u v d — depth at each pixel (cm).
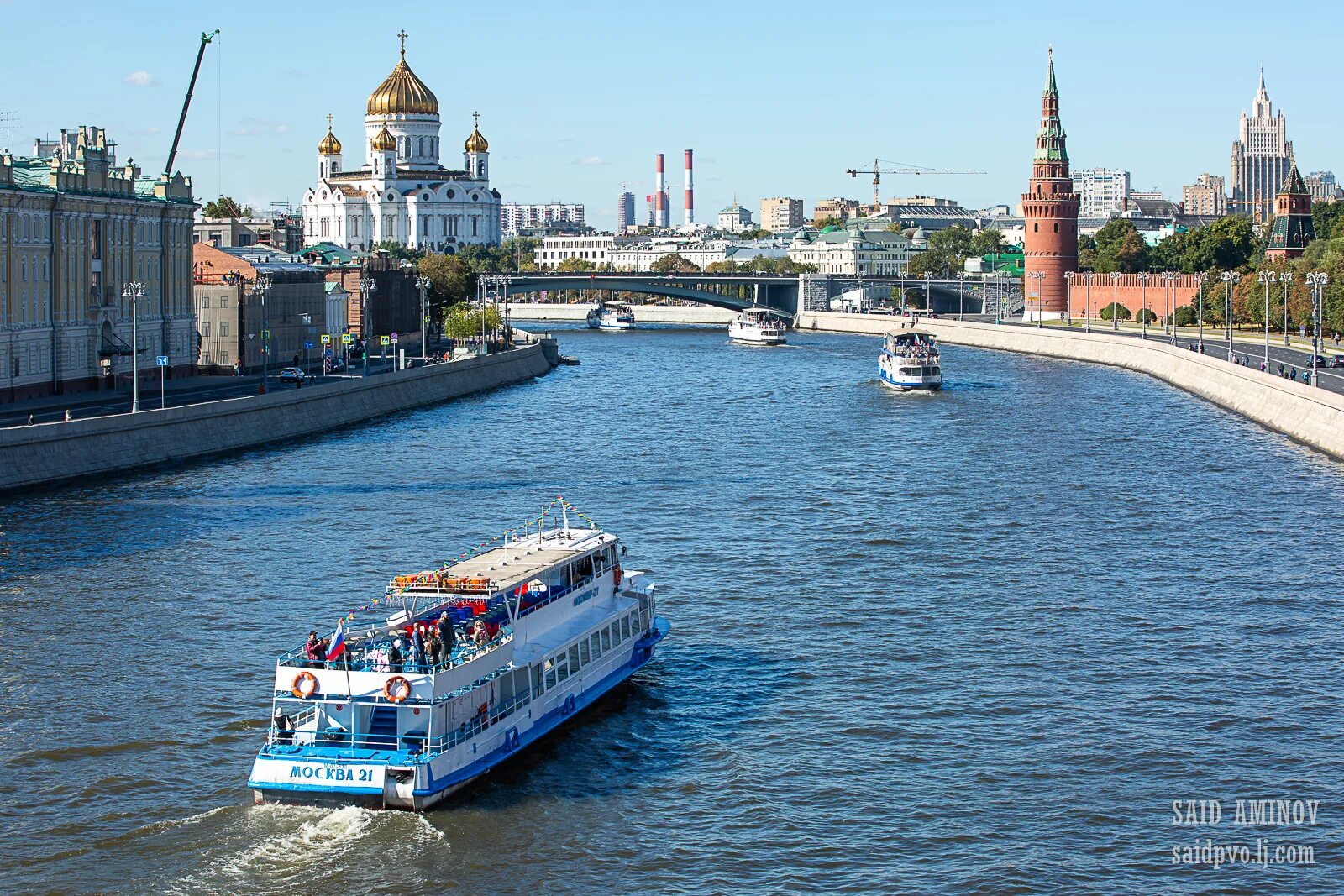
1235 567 10162
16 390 17000
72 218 18012
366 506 12344
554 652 7088
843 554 10544
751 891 5675
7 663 7912
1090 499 12688
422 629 6581
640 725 7231
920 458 15238
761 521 11762
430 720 6303
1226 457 15188
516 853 5944
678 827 6172
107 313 18850
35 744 6850
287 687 6419
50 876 5744
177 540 10819
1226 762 6769
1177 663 8069
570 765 6756
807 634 8600
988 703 7488
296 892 5672
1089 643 8419
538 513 12050
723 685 7750
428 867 5831
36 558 10181
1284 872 5819
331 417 17838
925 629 8694
